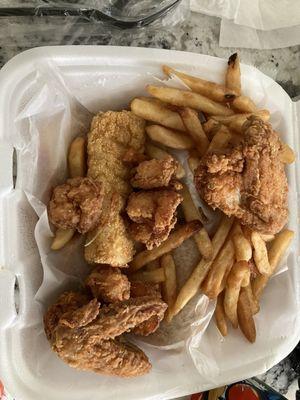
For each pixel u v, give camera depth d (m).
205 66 0.31
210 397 0.34
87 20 0.32
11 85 0.28
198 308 0.32
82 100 0.32
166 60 0.31
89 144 0.32
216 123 0.31
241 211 0.30
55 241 0.31
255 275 0.34
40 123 0.30
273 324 0.33
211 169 0.29
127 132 0.32
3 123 0.28
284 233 0.33
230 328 0.34
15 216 0.28
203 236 0.32
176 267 0.33
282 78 0.37
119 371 0.30
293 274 0.33
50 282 0.31
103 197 0.31
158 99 0.32
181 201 0.31
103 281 0.30
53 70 0.29
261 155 0.29
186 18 0.34
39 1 0.31
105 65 0.30
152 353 0.33
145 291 0.32
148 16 0.32
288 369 0.37
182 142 0.32
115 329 0.29
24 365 0.29
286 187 0.31
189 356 0.32
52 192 0.31
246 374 0.32
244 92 0.33
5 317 0.27
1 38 0.32
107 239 0.31
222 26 0.35
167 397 0.31
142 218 0.30
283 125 0.33
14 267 0.28
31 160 0.29
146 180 0.30
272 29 0.36
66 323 0.28
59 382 0.30
